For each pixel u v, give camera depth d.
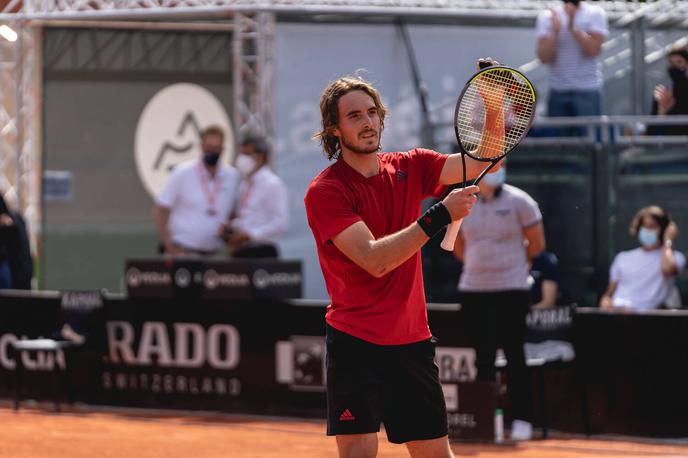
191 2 26.53
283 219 23.39
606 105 27.98
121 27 30.39
